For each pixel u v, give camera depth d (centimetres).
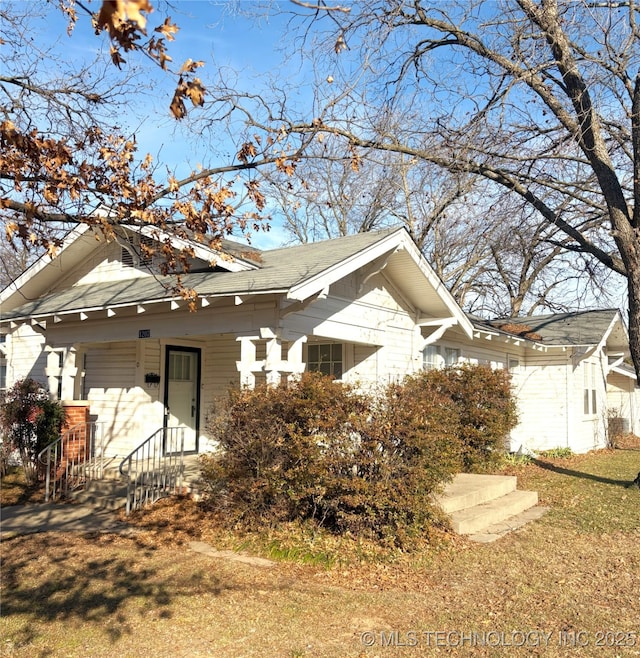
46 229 707
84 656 463
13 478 1209
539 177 1301
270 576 646
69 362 1181
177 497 988
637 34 1105
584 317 2041
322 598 583
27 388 1209
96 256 1323
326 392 740
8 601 576
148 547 754
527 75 1049
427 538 753
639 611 562
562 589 619
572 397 1823
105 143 696
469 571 671
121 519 900
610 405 2572
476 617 545
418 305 1291
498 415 1273
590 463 1574
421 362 1324
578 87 1101
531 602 582
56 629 511
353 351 1201
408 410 750
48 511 961
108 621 527
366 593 599
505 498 994
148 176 663
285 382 820
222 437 799
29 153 565
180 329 1002
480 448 1259
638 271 1123
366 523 736
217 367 1285
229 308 941
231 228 694
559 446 1811
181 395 1277
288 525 764
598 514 951
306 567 676
